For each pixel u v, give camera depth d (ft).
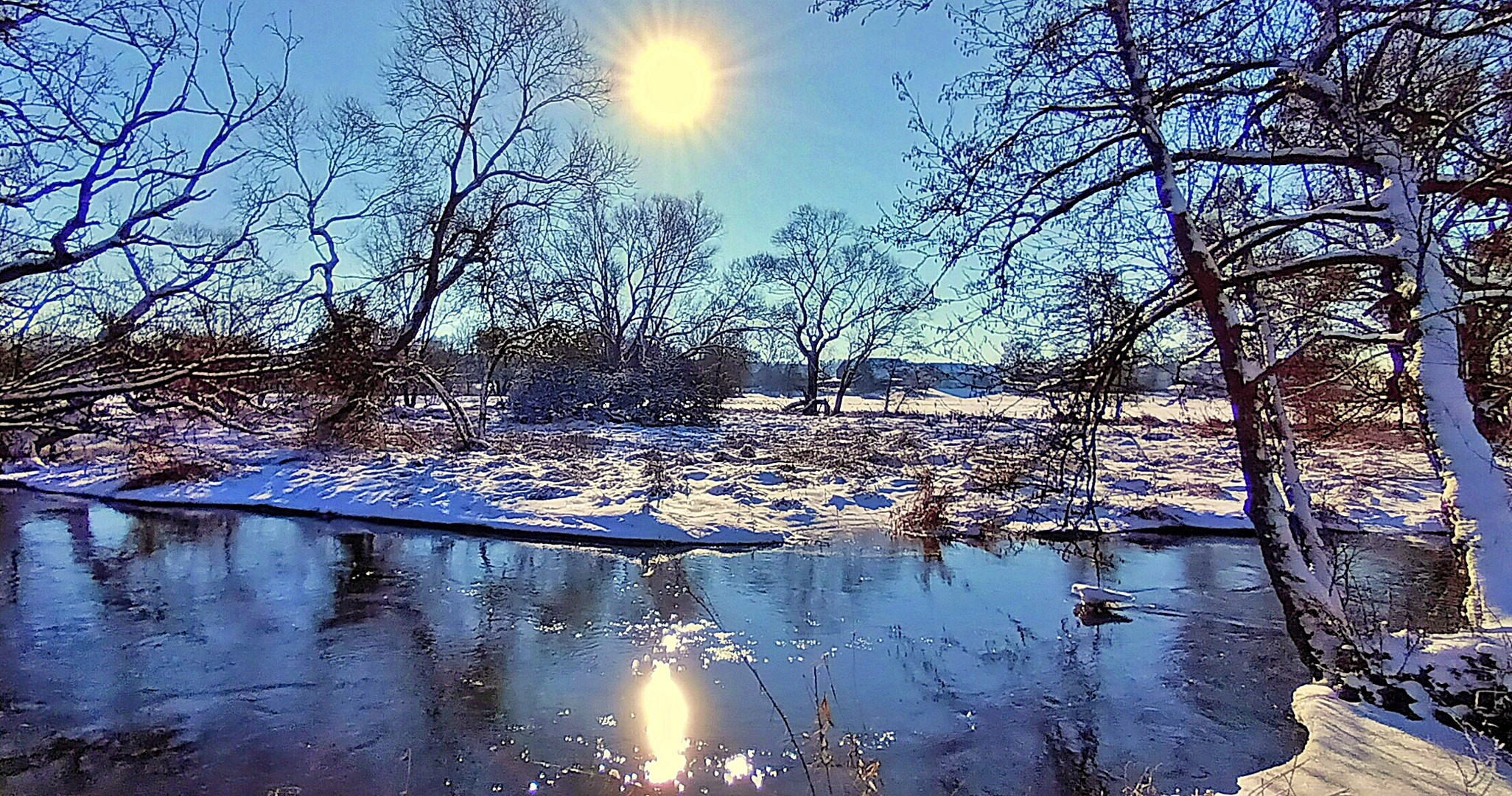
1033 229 22.72
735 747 19.40
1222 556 38.14
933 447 73.97
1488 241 21.08
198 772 18.40
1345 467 57.11
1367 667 18.85
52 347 22.79
